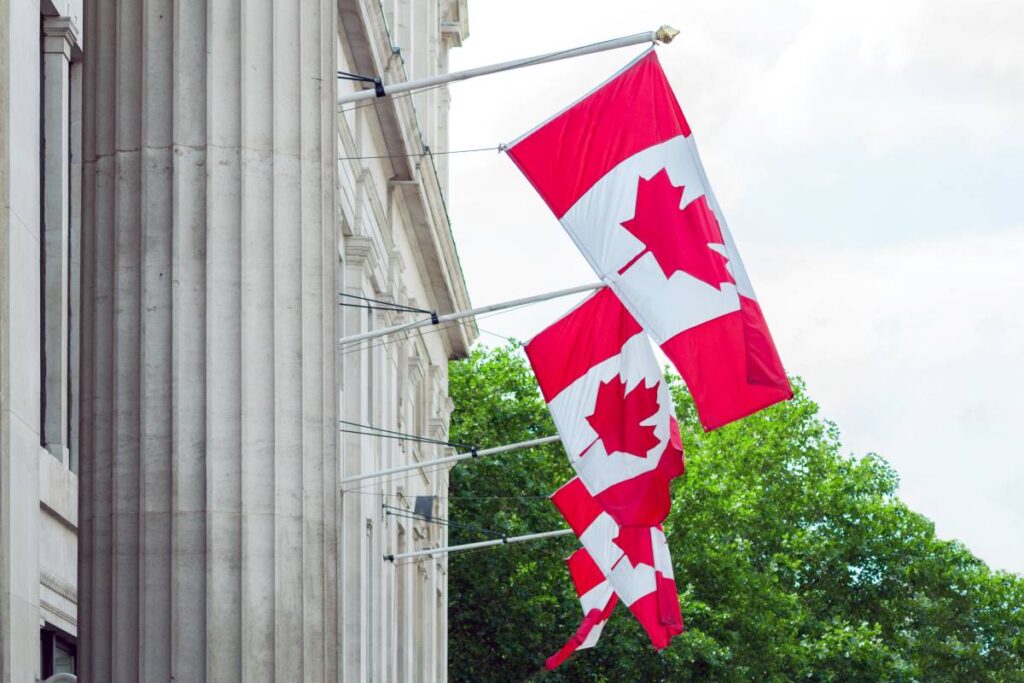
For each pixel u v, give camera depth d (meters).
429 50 62.31
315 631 16.05
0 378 18.86
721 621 78.75
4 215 18.95
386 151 47.44
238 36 16.34
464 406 84.75
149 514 15.69
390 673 50.25
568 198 22.95
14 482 21.81
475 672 79.19
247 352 15.98
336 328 16.84
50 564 25.00
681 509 82.56
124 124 16.20
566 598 78.12
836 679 87.81
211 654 15.49
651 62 23.14
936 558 102.62
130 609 15.61
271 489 15.88
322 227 16.67
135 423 15.84
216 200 16.09
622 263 22.72
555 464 85.06
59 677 22.17
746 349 22.31
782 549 100.75
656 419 29.48
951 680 100.50
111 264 16.09
